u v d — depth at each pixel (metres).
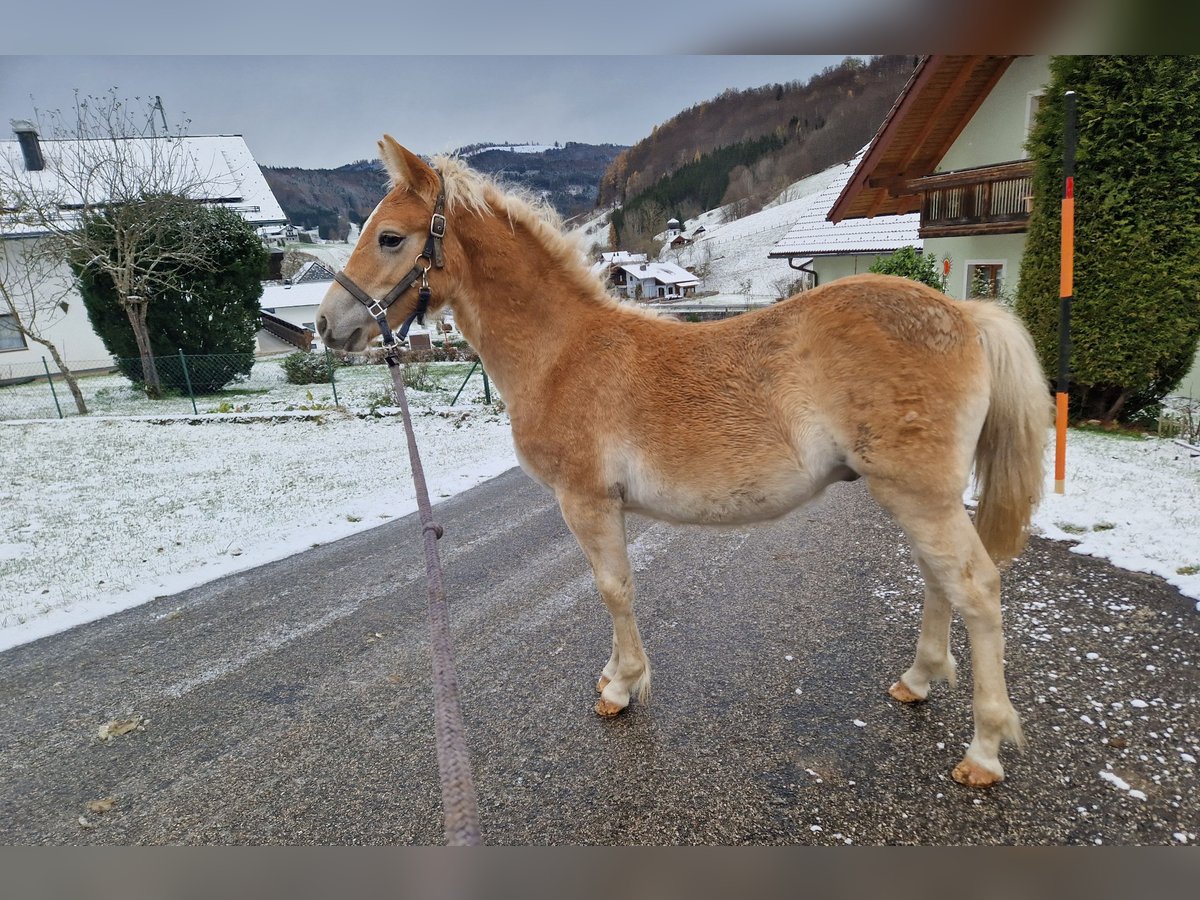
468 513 6.56
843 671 3.27
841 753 2.68
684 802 2.47
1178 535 4.43
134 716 3.33
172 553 5.79
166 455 9.83
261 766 2.87
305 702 3.36
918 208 15.09
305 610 4.51
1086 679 3.02
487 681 3.42
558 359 2.76
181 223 16.09
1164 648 3.21
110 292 16.55
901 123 12.02
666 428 2.53
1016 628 3.51
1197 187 6.91
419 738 3.00
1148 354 7.34
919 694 2.94
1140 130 6.96
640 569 4.76
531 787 2.60
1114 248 7.33
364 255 2.83
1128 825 2.22
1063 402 5.27
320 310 2.86
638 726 2.95
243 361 17.12
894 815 2.33
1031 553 4.43
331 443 10.16
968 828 2.25
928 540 2.32
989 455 2.46
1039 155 7.91
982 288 12.16
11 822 2.60
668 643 3.67
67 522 6.80
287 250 48.31
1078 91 7.30
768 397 2.41
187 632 4.27
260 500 7.31
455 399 12.95
